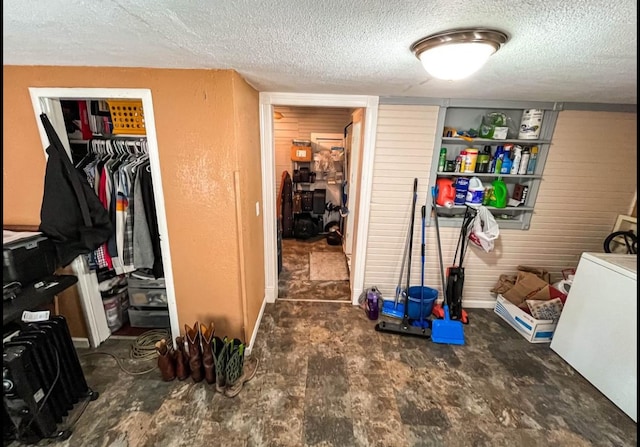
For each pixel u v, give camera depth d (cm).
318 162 474
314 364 209
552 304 239
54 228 169
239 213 184
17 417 137
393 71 153
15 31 106
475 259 278
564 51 114
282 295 309
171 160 175
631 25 89
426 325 257
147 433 156
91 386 185
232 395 179
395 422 166
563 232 265
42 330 150
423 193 259
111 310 233
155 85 163
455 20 90
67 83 164
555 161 247
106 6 84
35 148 177
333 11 86
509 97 221
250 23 95
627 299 174
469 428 164
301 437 156
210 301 204
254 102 215
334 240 469
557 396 187
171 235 190
